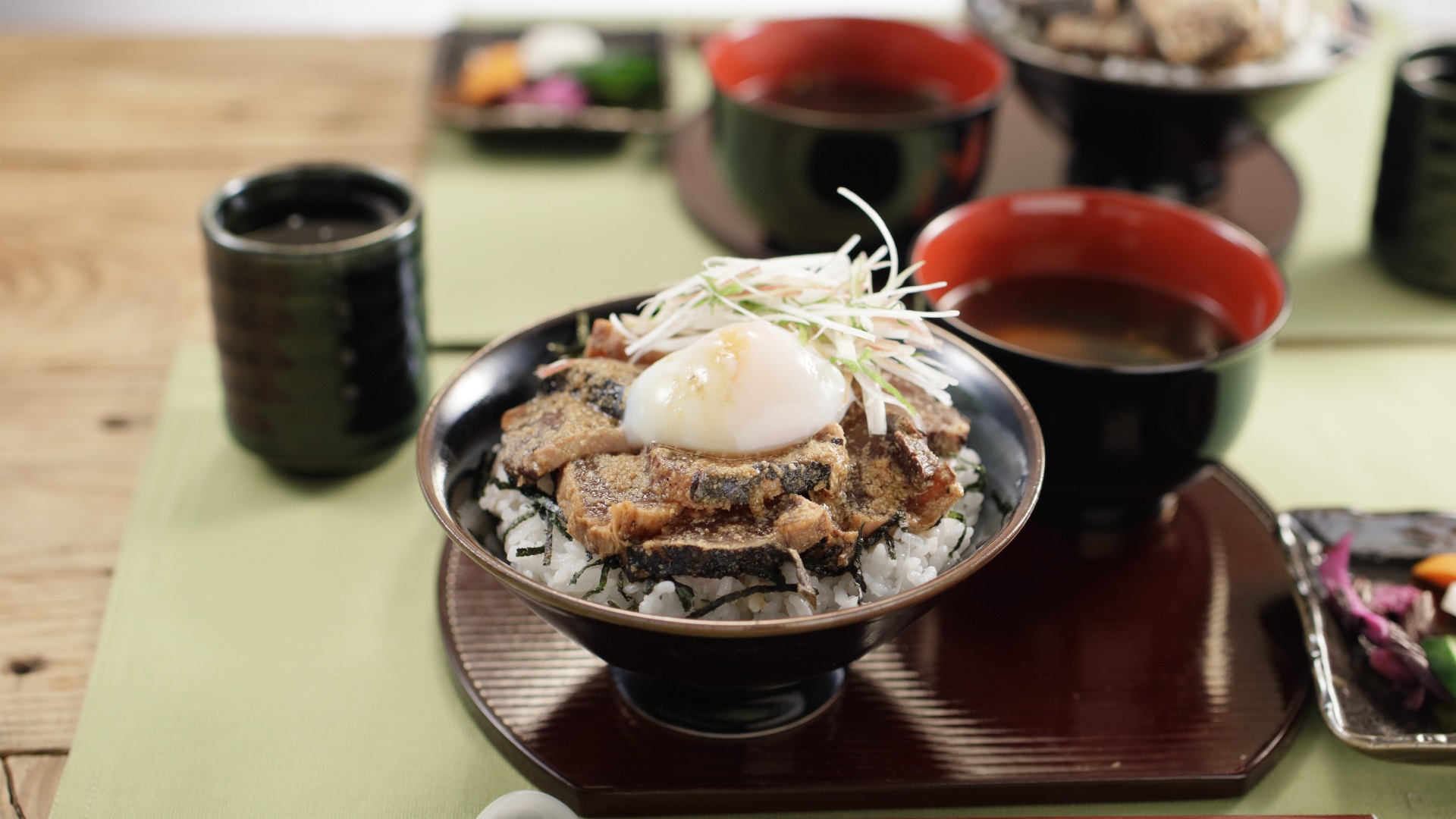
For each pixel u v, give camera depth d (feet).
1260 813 1.99
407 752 2.03
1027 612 2.17
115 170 2.91
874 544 1.99
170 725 2.05
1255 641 2.14
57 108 3.07
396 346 2.31
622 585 1.97
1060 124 2.81
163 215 2.83
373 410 2.32
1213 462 2.21
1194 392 2.13
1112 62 2.79
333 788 2.00
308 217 2.41
